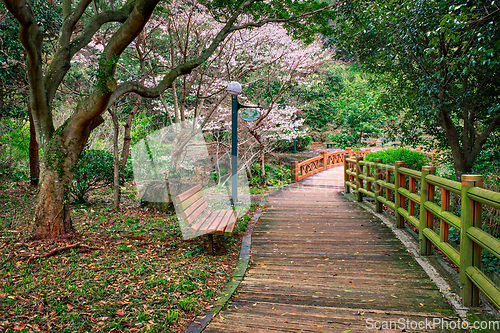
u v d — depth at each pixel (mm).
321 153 14266
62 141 4090
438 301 2885
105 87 3816
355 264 3900
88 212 6098
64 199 4191
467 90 5297
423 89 5594
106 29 7762
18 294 2656
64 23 4352
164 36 8867
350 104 19828
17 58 6914
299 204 7512
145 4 3672
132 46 8516
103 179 7156
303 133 14211
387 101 7934
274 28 8641
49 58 8391
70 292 2770
